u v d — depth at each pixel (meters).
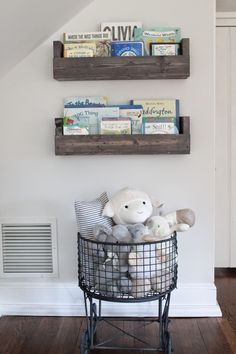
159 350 1.79
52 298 2.19
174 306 2.15
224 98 2.77
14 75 2.11
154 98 2.09
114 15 2.07
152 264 1.68
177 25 2.07
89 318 1.87
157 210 1.98
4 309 2.18
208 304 2.15
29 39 1.93
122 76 2.00
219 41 2.73
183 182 2.12
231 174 2.81
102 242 1.68
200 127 2.10
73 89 2.10
